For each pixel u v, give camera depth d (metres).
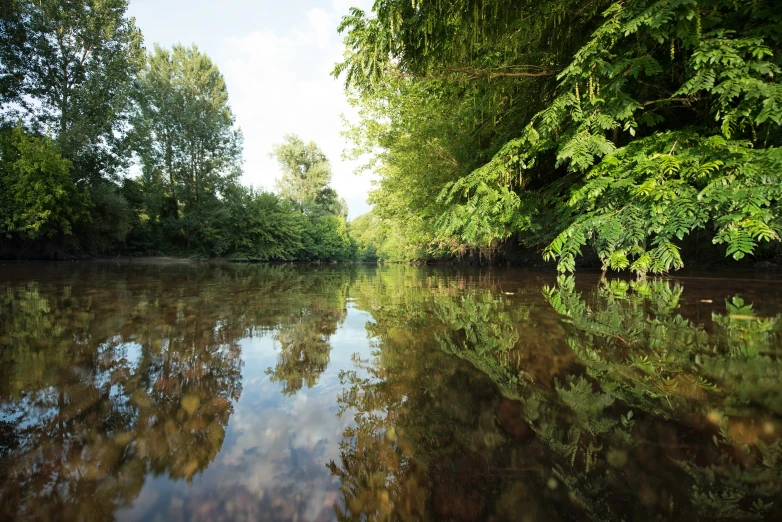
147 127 18.25
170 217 23.59
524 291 4.39
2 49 14.12
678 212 2.29
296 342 2.04
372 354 1.80
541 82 4.58
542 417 1.08
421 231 11.81
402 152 8.88
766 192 2.02
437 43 3.99
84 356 1.70
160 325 2.41
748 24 2.60
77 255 15.97
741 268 7.99
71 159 14.87
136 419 1.09
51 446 0.93
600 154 3.01
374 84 4.20
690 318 2.41
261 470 0.85
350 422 1.10
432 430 1.03
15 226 12.41
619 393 1.22
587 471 0.82
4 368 1.51
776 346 1.71
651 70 2.70
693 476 0.78
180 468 0.85
